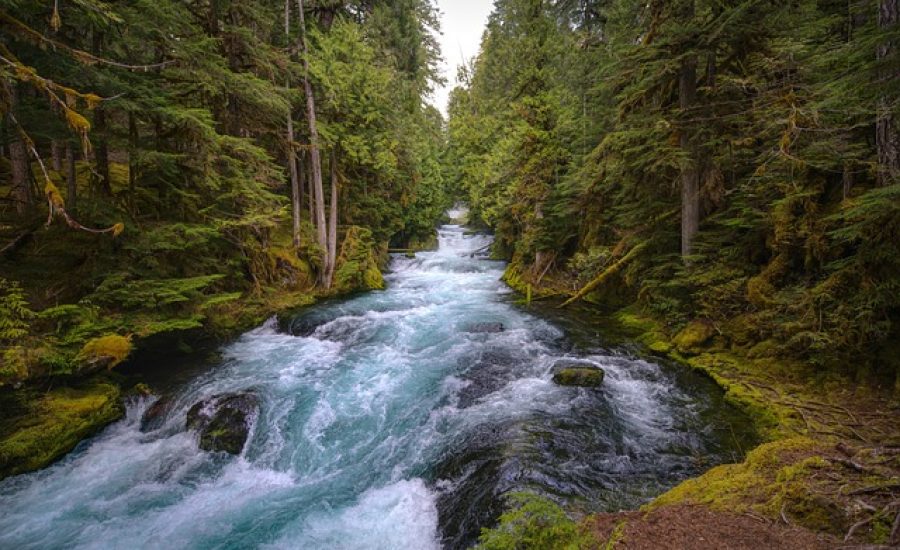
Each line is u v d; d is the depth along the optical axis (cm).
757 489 445
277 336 1368
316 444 771
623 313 1429
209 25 1445
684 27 951
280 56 1598
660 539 369
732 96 1073
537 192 1883
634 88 1204
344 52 1834
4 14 579
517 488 561
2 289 849
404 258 2919
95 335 915
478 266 2633
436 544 530
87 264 987
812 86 808
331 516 601
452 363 1062
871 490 386
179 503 640
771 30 965
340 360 1123
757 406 749
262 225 1423
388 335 1312
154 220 1210
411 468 687
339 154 1980
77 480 689
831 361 781
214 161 1285
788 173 943
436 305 1695
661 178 1303
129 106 948
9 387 728
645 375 959
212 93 1222
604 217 1719
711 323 1057
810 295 815
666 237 1316
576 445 676
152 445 787
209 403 864
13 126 841
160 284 1034
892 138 712
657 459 638
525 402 840
